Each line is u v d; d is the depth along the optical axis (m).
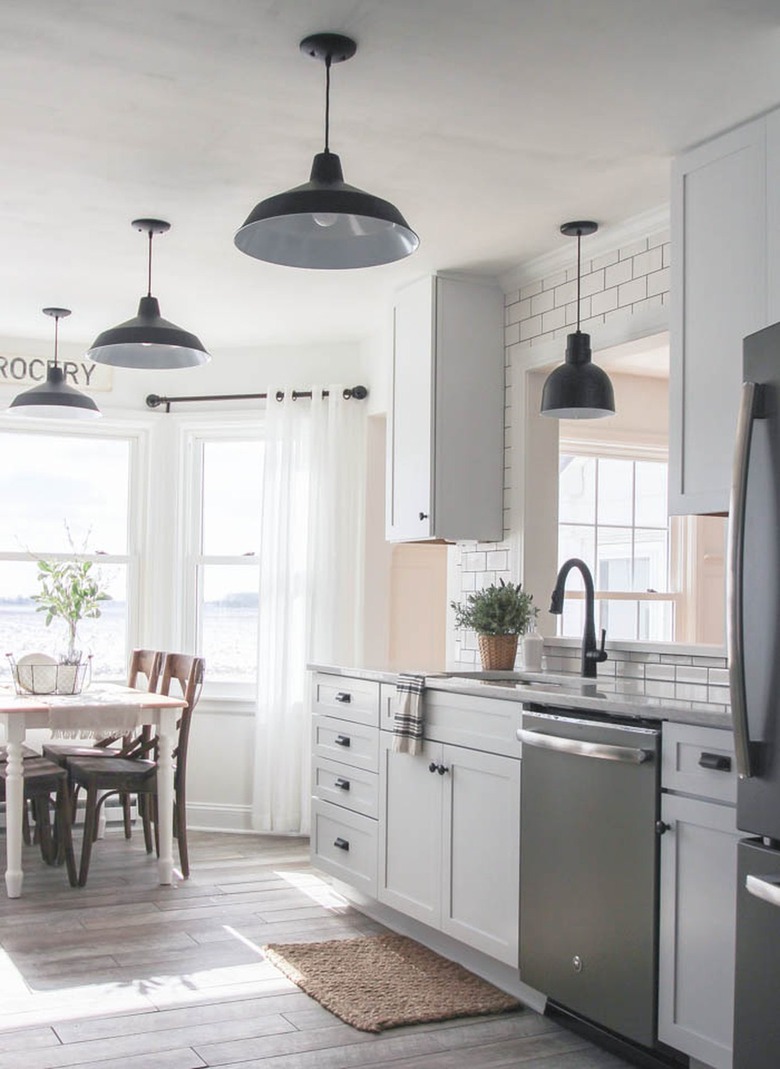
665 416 6.16
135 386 6.32
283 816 5.87
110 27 2.75
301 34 2.78
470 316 4.81
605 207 4.00
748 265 3.16
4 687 5.57
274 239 2.91
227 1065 2.91
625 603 5.93
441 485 4.69
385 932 4.10
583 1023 3.19
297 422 6.09
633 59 2.90
